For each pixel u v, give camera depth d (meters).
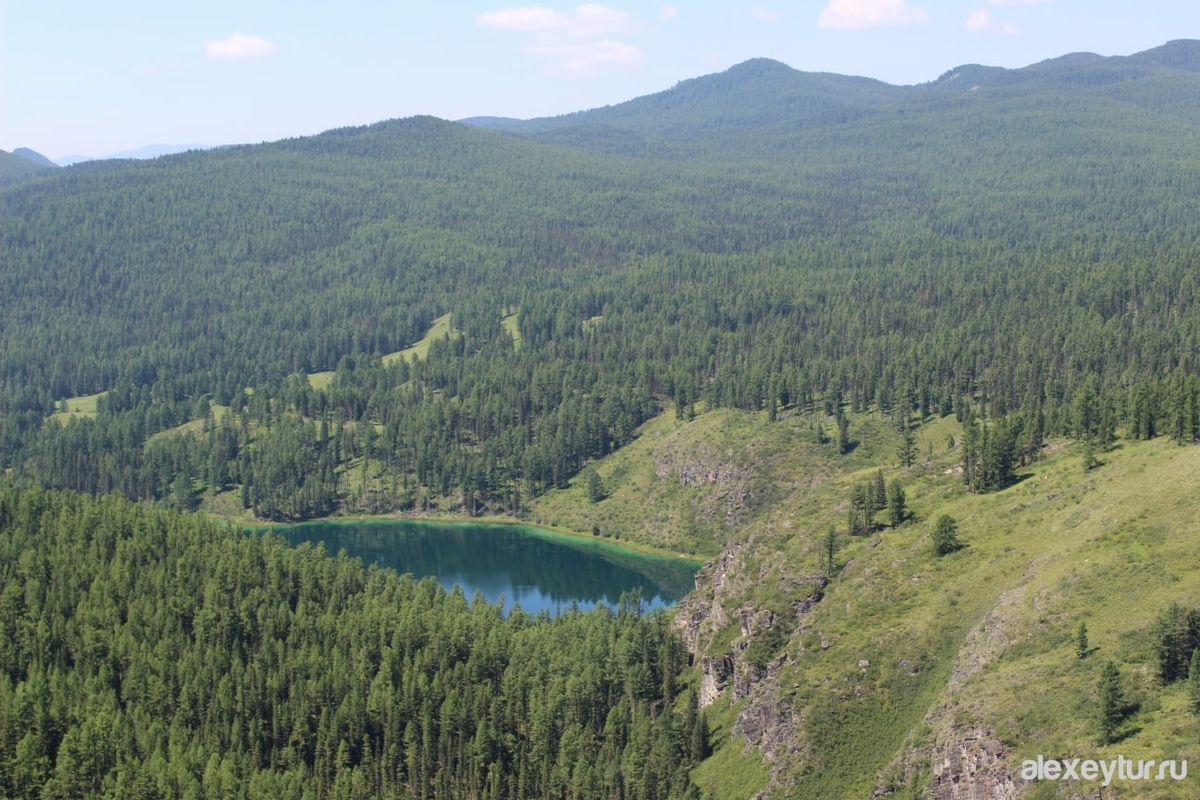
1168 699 152.00
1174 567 175.38
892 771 177.12
